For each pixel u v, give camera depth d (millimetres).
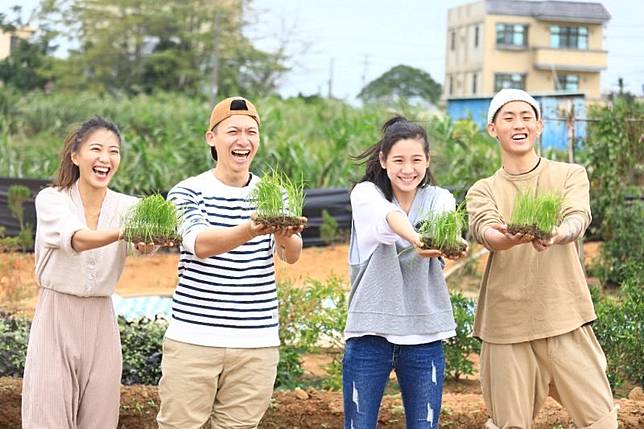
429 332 5586
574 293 5906
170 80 49750
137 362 7871
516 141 5965
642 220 14375
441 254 5219
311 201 18312
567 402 5969
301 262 16641
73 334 5836
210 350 5527
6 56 51156
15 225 17375
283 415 7336
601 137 15164
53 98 35750
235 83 50438
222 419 5723
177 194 5660
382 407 7262
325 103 32594
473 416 7188
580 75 64875
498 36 63969
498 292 5957
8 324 8422
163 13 50344
